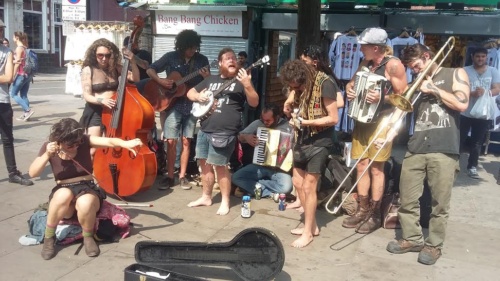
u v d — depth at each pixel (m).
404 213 3.91
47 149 3.61
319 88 3.79
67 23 11.73
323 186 4.88
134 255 3.65
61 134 3.55
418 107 3.71
